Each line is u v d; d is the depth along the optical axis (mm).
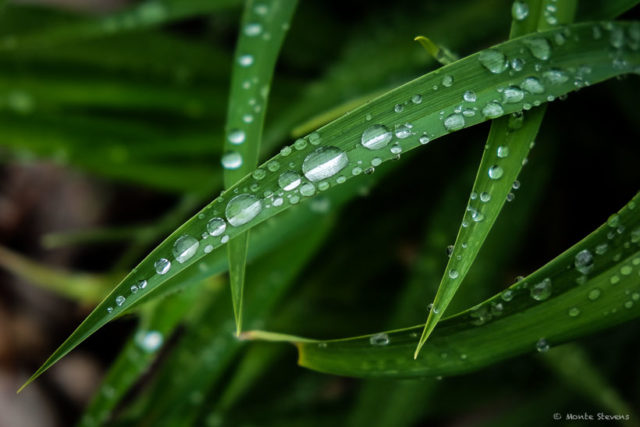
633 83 360
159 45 393
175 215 373
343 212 365
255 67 306
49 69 379
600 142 388
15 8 373
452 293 272
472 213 276
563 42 289
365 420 353
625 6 302
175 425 337
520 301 279
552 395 379
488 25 360
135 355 328
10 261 375
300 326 384
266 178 277
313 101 363
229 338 340
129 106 390
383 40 369
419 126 280
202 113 397
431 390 352
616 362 376
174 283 301
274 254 345
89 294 377
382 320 391
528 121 283
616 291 277
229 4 370
